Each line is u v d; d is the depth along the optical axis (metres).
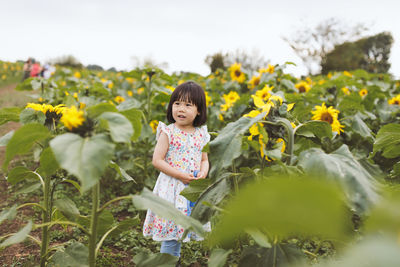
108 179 4.21
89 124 1.25
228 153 1.37
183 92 2.40
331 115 2.74
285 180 0.42
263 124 1.55
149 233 2.26
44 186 1.75
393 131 1.96
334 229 0.43
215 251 1.46
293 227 0.48
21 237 1.29
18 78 24.66
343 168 1.27
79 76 10.16
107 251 2.60
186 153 2.40
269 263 1.38
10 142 1.29
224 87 6.43
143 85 4.01
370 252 0.45
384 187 1.33
